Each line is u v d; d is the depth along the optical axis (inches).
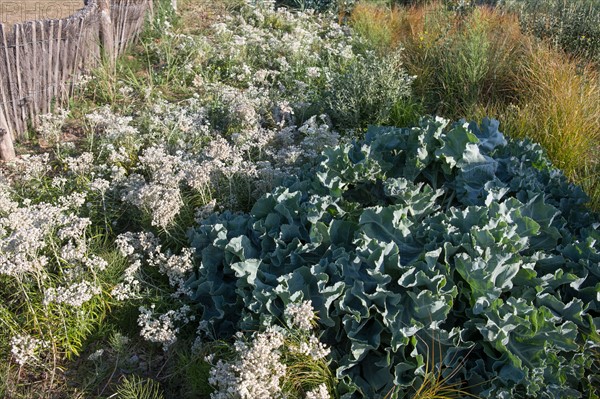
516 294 133.0
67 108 237.3
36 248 149.5
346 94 237.3
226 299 149.0
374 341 127.9
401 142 176.9
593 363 126.3
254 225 155.3
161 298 152.3
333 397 124.0
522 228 143.9
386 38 310.3
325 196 154.9
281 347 128.3
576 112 210.4
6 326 145.7
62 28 222.5
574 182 193.5
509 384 118.3
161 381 138.1
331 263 137.6
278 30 324.2
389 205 156.6
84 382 135.6
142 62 279.4
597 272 134.1
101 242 175.6
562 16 299.6
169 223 169.0
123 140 208.1
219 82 255.6
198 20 331.3
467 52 263.0
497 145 177.5
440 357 123.7
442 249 136.1
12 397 133.7
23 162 189.8
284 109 224.7
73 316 145.9
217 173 186.2
